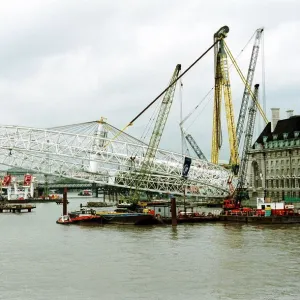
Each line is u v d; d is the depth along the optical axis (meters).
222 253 69.88
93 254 71.00
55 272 59.34
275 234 89.75
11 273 59.06
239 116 194.38
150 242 81.88
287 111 186.50
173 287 51.84
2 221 130.50
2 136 163.00
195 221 114.31
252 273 57.25
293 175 168.50
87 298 48.50
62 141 165.75
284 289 50.56
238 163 191.00
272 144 179.50
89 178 174.25
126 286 52.50
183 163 170.25
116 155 168.88
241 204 166.38
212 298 47.81
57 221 121.56
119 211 133.75
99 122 178.00
